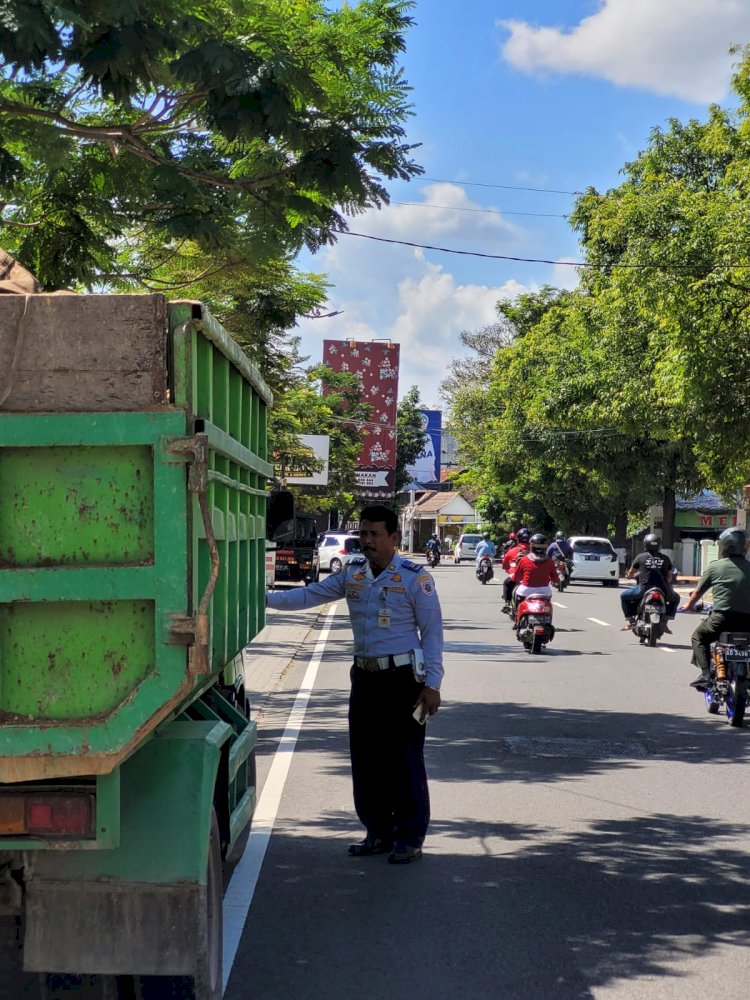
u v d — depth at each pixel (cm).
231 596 505
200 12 739
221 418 475
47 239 975
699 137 3509
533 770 965
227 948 548
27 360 373
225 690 697
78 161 939
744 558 1264
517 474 6016
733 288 2402
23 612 370
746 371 2455
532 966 529
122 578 366
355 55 827
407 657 684
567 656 1858
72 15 640
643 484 4488
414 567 691
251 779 696
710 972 523
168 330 378
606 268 3597
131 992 417
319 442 3994
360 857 709
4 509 370
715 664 1228
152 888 401
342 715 1257
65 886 400
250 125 761
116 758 365
